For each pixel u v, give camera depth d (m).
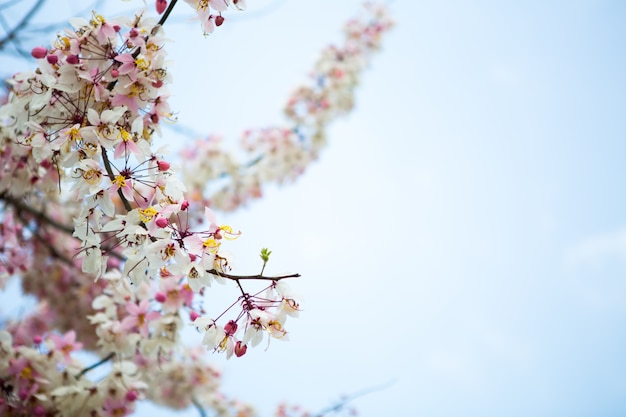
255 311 2.61
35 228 5.68
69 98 3.06
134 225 2.72
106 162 2.80
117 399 4.04
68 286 6.05
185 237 2.66
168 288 3.94
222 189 7.92
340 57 8.62
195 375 5.87
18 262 4.96
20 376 3.93
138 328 3.99
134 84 3.04
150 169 2.90
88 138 2.85
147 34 3.02
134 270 2.77
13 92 3.45
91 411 3.98
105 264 2.97
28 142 3.16
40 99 3.04
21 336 5.41
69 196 5.77
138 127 2.95
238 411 6.25
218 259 2.66
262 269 2.64
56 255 5.59
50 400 3.95
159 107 3.20
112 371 4.09
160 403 5.84
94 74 3.00
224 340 2.61
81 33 3.00
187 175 7.77
